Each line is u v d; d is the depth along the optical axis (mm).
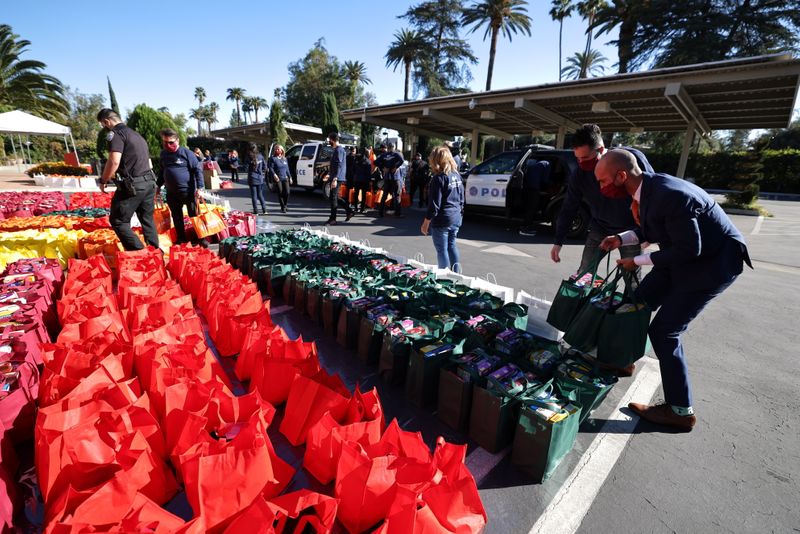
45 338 2477
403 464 1420
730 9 24062
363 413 1747
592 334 2330
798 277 5344
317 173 11906
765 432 2180
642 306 2256
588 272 2834
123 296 3023
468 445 1990
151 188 4387
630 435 2125
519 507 1656
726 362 2953
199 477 1306
